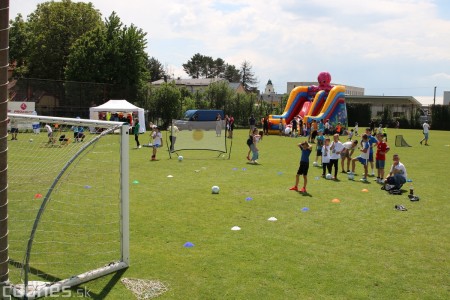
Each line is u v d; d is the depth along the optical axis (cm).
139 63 4216
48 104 3447
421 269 620
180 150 1967
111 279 572
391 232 799
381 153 1325
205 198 1062
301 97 3862
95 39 4094
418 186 1286
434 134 4234
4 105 502
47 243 704
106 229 784
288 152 2211
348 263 638
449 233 797
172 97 4134
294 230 802
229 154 1934
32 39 4781
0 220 510
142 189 1160
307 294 531
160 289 541
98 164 1567
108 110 3159
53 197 1016
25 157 1564
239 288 546
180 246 702
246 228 809
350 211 955
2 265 516
